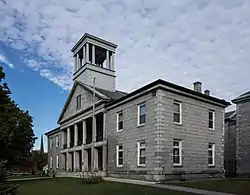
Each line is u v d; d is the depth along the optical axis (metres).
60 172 42.03
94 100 30.69
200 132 25.66
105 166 29.06
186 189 16.14
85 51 38.97
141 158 24.11
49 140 56.91
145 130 23.77
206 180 22.66
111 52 40.81
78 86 38.47
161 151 22.08
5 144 25.16
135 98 25.58
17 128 29.09
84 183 22.11
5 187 12.84
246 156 28.83
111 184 20.17
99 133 35.75
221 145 27.64
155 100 23.09
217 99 27.62
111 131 28.94
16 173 60.38
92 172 27.17
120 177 26.33
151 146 22.80
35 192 17.28
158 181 21.34
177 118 24.02
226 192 14.70
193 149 24.69
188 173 23.70
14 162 32.28
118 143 27.38
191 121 25.02
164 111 22.86
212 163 26.42
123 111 27.33
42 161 75.12
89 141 35.03
